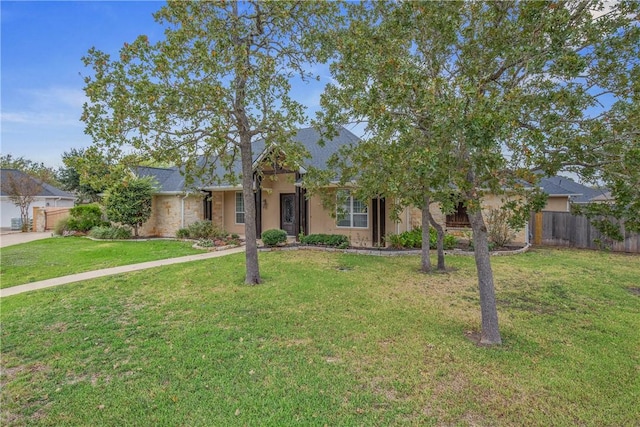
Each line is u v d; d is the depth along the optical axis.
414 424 3.19
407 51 4.89
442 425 3.19
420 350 4.68
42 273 9.68
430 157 3.50
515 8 4.41
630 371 4.16
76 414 3.38
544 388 3.79
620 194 3.68
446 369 4.17
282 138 8.37
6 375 4.12
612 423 3.24
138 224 18.06
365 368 4.19
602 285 8.06
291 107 8.29
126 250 13.59
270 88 8.11
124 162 7.10
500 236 13.41
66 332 5.34
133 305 6.62
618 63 4.12
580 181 4.39
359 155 5.50
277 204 16.89
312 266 10.09
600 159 3.78
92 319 5.89
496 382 3.89
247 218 8.26
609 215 4.28
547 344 4.90
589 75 4.26
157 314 6.07
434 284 8.16
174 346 4.79
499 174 3.86
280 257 11.60
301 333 5.22
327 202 8.79
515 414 3.35
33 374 4.14
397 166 4.09
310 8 7.40
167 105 6.68
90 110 6.45
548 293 7.40
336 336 5.12
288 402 3.51
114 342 4.95
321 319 5.80
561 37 3.73
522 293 7.40
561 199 18.56
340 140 15.62
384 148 4.61
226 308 6.38
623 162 3.42
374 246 13.78
